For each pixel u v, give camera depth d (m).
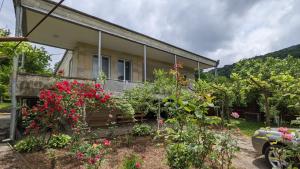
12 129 6.25
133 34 10.02
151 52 12.79
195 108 3.15
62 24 8.27
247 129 9.70
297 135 2.79
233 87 10.02
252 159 5.07
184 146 3.38
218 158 3.60
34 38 10.02
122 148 5.74
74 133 5.62
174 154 3.60
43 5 6.86
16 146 5.45
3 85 10.24
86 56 10.90
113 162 4.53
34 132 5.69
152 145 6.04
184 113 3.28
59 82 5.75
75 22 7.79
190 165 3.42
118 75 12.27
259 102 11.11
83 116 5.98
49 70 20.31
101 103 6.29
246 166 4.56
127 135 7.18
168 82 7.32
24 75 6.50
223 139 3.30
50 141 5.66
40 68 18.94
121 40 10.33
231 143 3.38
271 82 6.01
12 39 2.40
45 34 9.46
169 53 12.88
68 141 5.80
